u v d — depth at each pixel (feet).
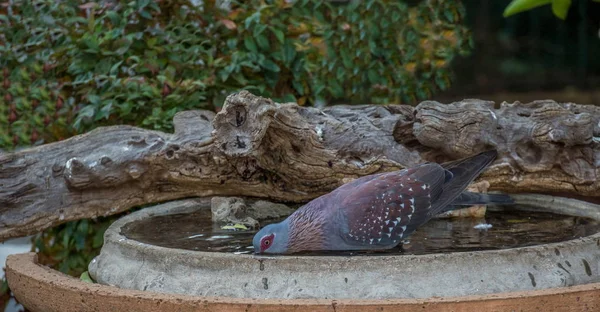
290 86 42.42
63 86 39.50
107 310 22.48
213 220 30.66
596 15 98.17
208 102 39.17
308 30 42.63
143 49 39.17
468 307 20.81
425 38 47.16
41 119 39.27
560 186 31.30
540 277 23.15
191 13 39.96
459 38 48.08
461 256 22.71
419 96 47.34
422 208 25.57
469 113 29.91
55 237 39.19
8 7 41.47
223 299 21.30
